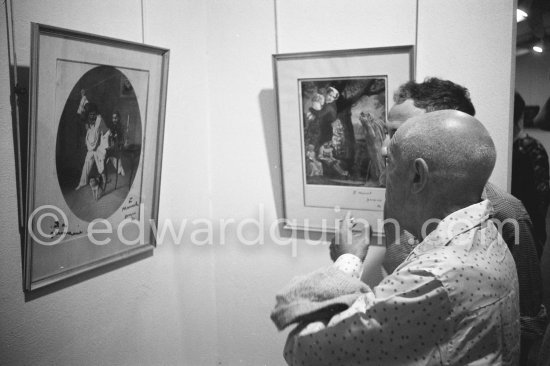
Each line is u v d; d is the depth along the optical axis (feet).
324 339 2.51
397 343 2.38
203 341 5.90
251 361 5.95
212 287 6.02
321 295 2.67
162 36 4.88
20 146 3.41
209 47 5.59
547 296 4.21
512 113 4.21
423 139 2.57
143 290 4.86
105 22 4.13
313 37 5.03
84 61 3.71
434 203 2.60
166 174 5.08
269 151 5.46
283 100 5.09
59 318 3.88
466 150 2.50
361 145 4.83
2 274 3.36
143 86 4.38
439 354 2.35
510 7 4.15
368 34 4.76
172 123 5.12
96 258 4.15
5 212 3.35
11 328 3.46
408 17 4.56
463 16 4.34
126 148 4.30
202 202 5.71
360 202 4.97
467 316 2.34
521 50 4.12
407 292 2.36
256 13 5.28
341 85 4.81
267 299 5.73
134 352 4.79
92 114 3.87
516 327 2.60
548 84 4.03
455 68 4.43
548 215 4.16
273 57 5.00
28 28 3.41
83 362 4.17
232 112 5.58
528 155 4.19
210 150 5.77
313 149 5.08
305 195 5.23
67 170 3.70
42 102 3.40
